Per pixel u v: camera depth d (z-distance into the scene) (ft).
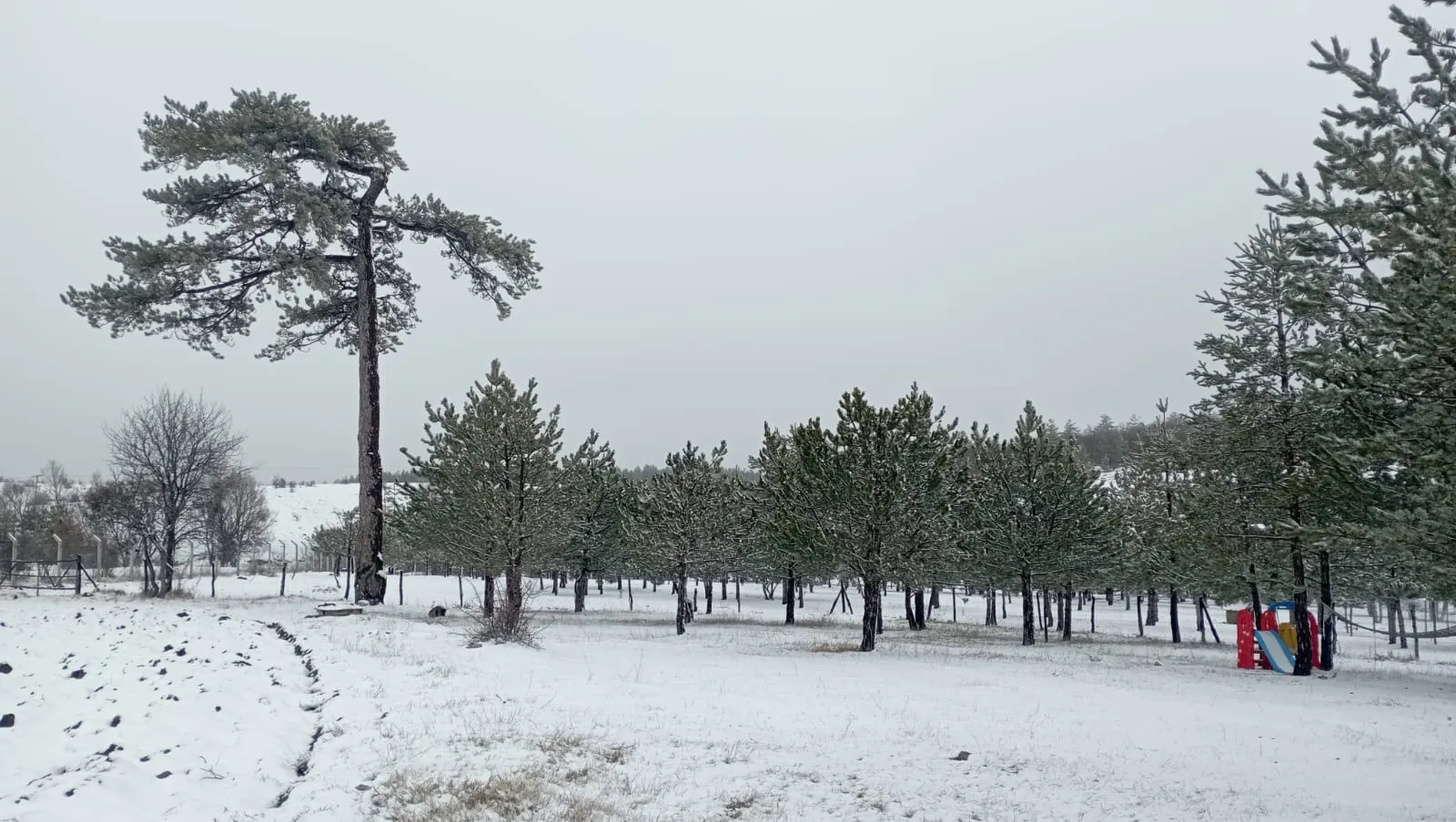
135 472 111.65
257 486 217.77
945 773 30.66
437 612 82.69
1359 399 23.99
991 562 98.89
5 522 177.27
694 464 98.58
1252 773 31.89
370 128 88.48
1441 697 56.70
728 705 41.16
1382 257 22.09
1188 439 97.19
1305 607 71.72
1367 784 30.58
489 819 24.45
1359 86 22.15
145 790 24.64
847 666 61.82
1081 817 26.35
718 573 118.83
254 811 24.73
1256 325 73.87
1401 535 21.93
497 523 67.00
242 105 79.61
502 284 101.14
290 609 79.56
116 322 83.46
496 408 70.08
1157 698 49.96
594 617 117.91
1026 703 46.09
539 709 37.11
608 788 27.61
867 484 74.69
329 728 32.94
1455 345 19.43
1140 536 123.85
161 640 50.21
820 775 29.94
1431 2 20.79
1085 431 343.67
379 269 100.48
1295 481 62.49
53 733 30.53
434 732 32.35
